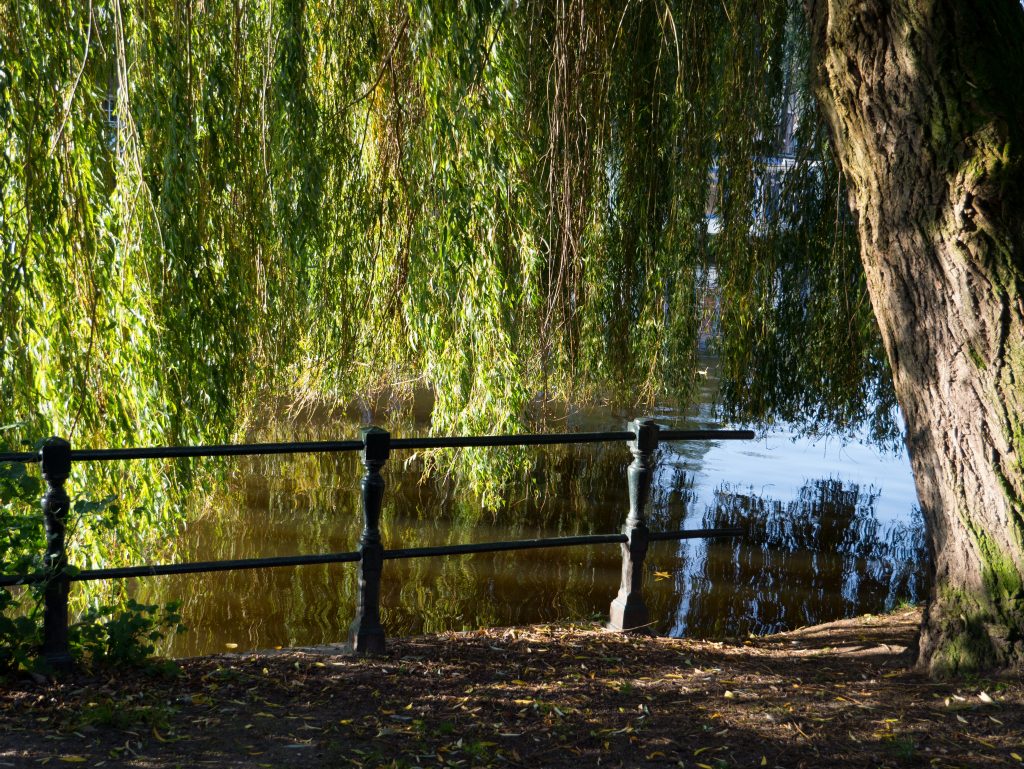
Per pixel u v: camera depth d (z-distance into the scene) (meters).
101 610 3.72
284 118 6.80
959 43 3.58
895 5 3.64
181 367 5.76
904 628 4.89
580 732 3.31
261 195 6.76
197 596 7.62
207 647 6.72
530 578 8.13
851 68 3.80
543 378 9.23
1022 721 3.36
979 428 3.71
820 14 3.96
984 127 3.56
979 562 3.75
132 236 5.50
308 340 9.13
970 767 3.08
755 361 10.21
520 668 3.91
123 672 3.61
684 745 3.22
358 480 10.80
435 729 3.29
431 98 6.61
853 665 4.16
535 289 7.27
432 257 7.07
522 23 7.91
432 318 7.19
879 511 10.15
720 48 8.95
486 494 7.70
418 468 11.30
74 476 5.40
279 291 7.94
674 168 9.07
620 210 9.45
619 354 10.01
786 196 9.84
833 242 9.76
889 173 3.79
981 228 3.61
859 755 3.16
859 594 7.82
